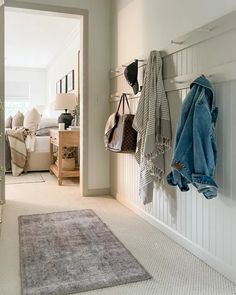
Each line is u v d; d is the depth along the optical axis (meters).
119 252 2.08
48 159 5.34
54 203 3.30
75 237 2.34
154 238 2.34
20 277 1.75
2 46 3.17
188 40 2.08
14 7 3.21
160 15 2.46
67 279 1.71
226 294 1.59
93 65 3.56
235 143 1.68
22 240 2.27
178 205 2.25
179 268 1.87
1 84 3.19
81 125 3.64
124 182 3.27
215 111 1.80
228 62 1.72
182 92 2.18
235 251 1.70
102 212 2.99
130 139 2.80
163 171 2.40
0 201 2.82
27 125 5.32
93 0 3.51
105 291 1.60
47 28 5.10
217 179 1.83
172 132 2.32
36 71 8.68
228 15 1.69
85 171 3.62
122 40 3.25
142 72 2.78
